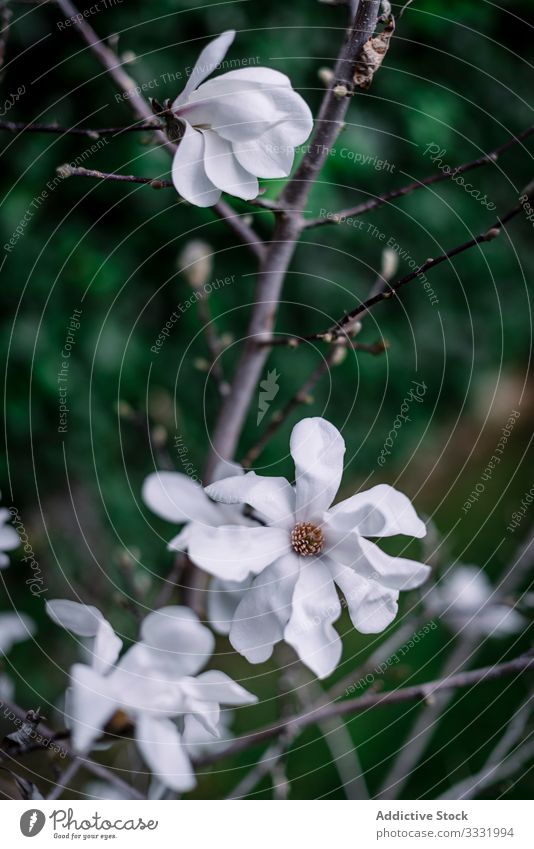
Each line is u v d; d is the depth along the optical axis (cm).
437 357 197
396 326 189
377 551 69
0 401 146
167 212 153
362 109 164
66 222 150
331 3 77
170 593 84
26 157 145
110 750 97
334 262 174
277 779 90
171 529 163
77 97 145
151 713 66
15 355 146
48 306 150
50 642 146
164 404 151
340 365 180
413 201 177
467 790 91
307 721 84
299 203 80
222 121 69
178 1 144
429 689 82
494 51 183
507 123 191
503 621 98
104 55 83
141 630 66
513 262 201
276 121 69
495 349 209
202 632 66
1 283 146
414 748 102
